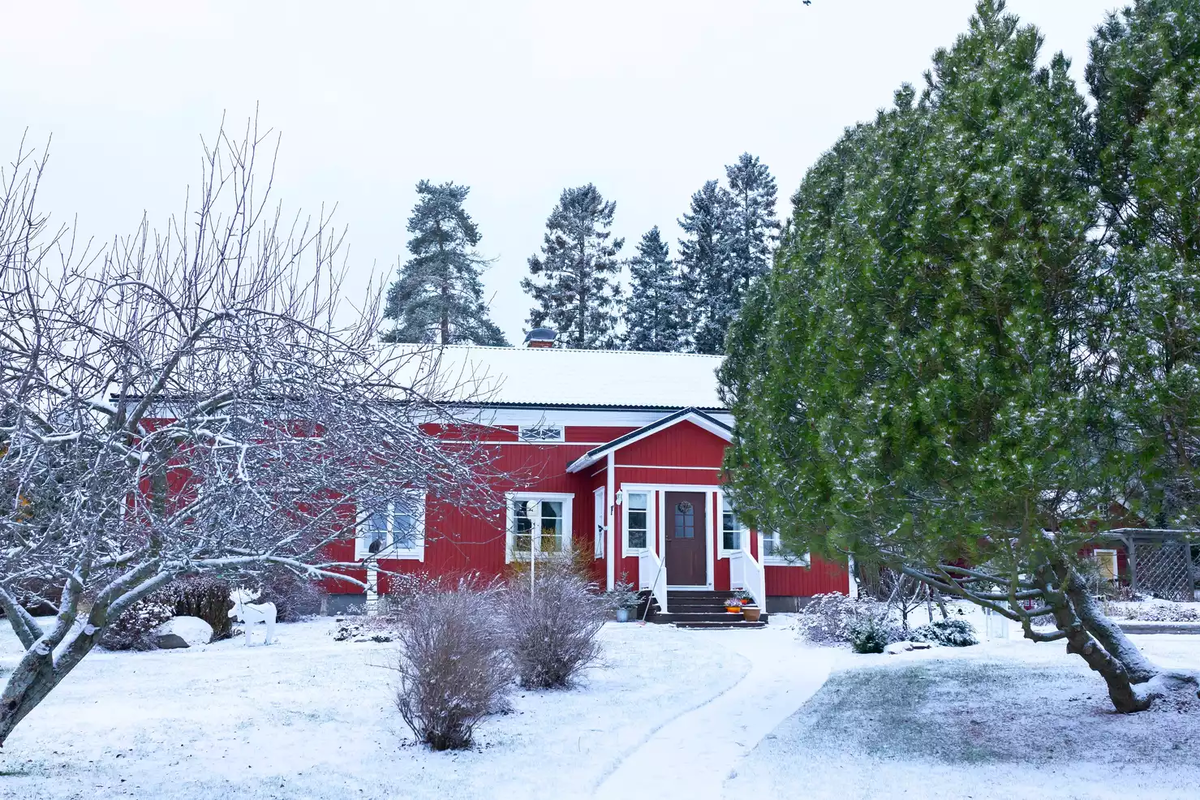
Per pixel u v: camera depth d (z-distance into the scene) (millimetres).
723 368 13008
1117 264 7035
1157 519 7250
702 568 23797
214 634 17688
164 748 8758
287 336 6840
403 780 7762
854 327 8023
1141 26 7879
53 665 6660
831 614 18172
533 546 21484
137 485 5719
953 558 8773
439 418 8055
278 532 6762
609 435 25953
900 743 8797
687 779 7848
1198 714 8523
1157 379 6469
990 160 7477
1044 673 11898
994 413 6793
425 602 10930
